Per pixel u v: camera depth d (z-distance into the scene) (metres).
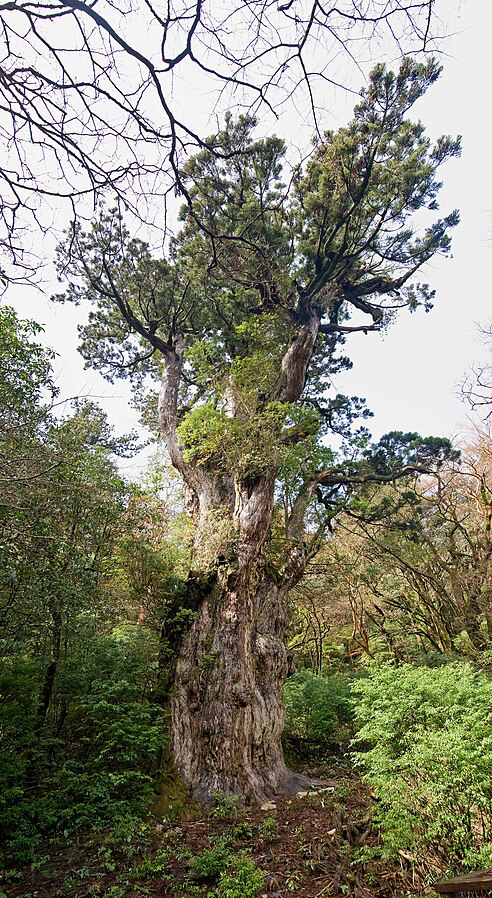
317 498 14.70
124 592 9.78
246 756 8.99
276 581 11.56
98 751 8.59
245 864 5.96
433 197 12.79
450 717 5.97
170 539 11.80
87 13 2.34
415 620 19.58
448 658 15.30
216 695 9.35
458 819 4.73
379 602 21.53
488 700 5.96
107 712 8.65
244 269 11.68
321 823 7.18
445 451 14.32
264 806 8.28
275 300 13.07
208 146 2.94
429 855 4.91
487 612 16.69
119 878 5.92
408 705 6.43
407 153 12.76
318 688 13.73
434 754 5.10
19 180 3.12
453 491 18.89
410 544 17.31
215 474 12.48
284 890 5.48
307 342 13.36
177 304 13.52
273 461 10.82
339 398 16.14
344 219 12.36
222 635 9.91
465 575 17.98
